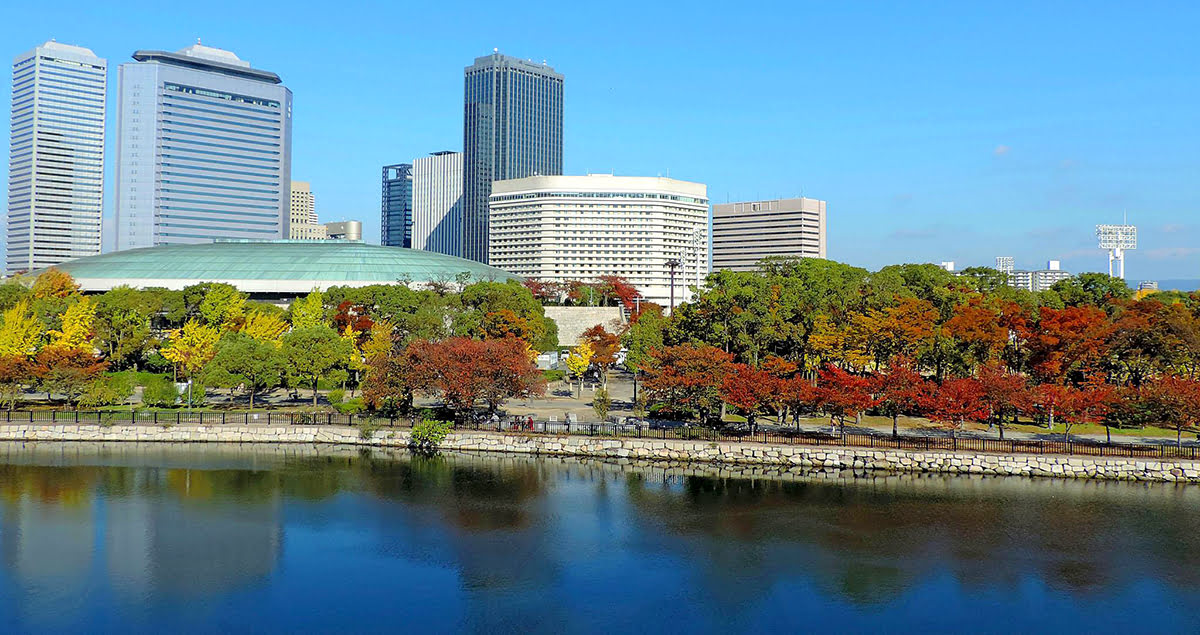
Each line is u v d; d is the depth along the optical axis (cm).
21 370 10631
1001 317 11575
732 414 10850
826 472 8800
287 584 5856
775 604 5584
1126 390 8956
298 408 11300
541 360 15825
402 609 5478
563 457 9438
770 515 7344
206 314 14338
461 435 9794
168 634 5109
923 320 11062
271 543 6644
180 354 11769
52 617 5306
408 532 6912
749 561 6303
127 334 13550
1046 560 6294
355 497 7862
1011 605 5559
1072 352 10250
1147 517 7212
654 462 9231
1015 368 11294
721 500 7781
